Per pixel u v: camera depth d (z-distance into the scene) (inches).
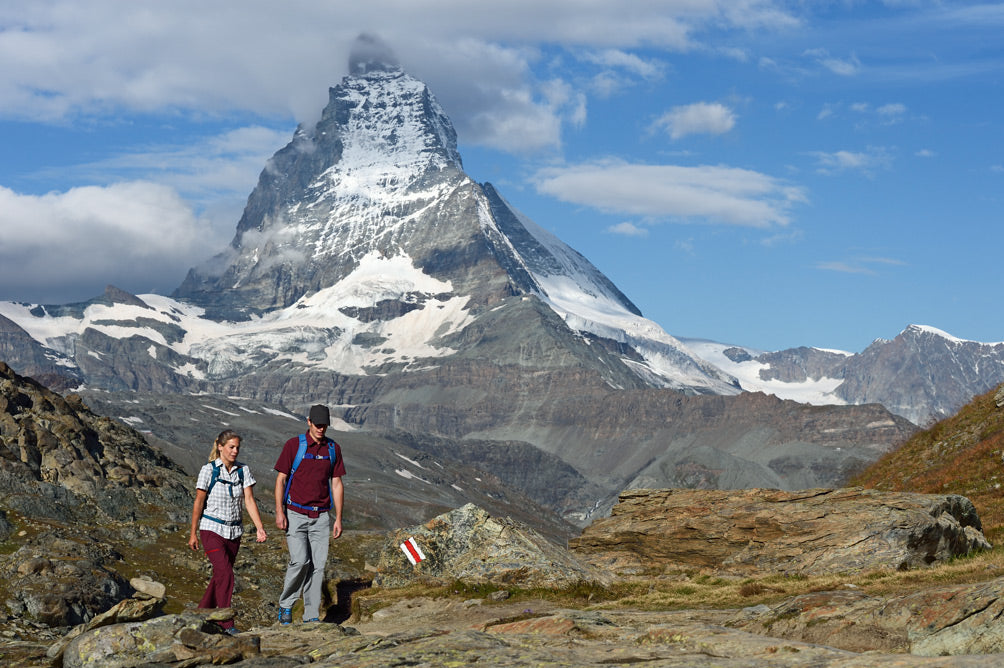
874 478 2320.4
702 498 1657.2
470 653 523.8
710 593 1043.9
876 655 464.8
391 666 505.0
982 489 1863.9
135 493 4699.8
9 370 5162.4
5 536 3476.9
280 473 751.1
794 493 1551.4
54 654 589.3
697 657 527.2
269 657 547.5
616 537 1647.4
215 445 705.0
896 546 1306.6
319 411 754.2
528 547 1133.7
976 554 1248.2
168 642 564.4
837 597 712.4
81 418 5388.8
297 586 746.2
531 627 709.3
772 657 533.6
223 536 690.2
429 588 1093.1
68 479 4480.8
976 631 557.6
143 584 675.4
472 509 1171.9
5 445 4421.8
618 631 668.1
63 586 2600.9
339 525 752.3
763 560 1407.5
